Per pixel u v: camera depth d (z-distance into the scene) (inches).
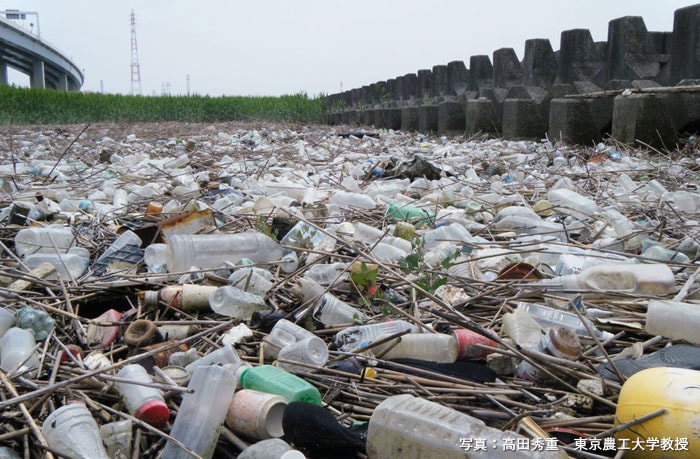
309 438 67.7
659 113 372.5
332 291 116.6
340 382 83.1
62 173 272.5
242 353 93.7
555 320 100.3
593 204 192.7
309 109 1043.9
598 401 77.6
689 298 108.6
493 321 101.3
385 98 842.2
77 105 936.3
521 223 168.4
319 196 213.3
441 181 250.7
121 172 283.1
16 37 2154.3
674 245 146.3
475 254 139.2
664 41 450.9
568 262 126.3
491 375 87.3
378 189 225.3
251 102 1028.5
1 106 848.9
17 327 95.7
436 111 642.8
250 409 70.3
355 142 499.2
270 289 114.3
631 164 299.9
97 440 65.7
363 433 69.6
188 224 149.6
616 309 106.7
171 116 982.4
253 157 366.3
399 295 114.0
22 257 139.1
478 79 611.8
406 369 87.1
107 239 155.1
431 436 64.4
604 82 470.6
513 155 349.1
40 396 75.3
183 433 69.4
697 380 66.1
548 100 479.2
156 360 89.2
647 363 82.5
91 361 87.7
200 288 109.0
